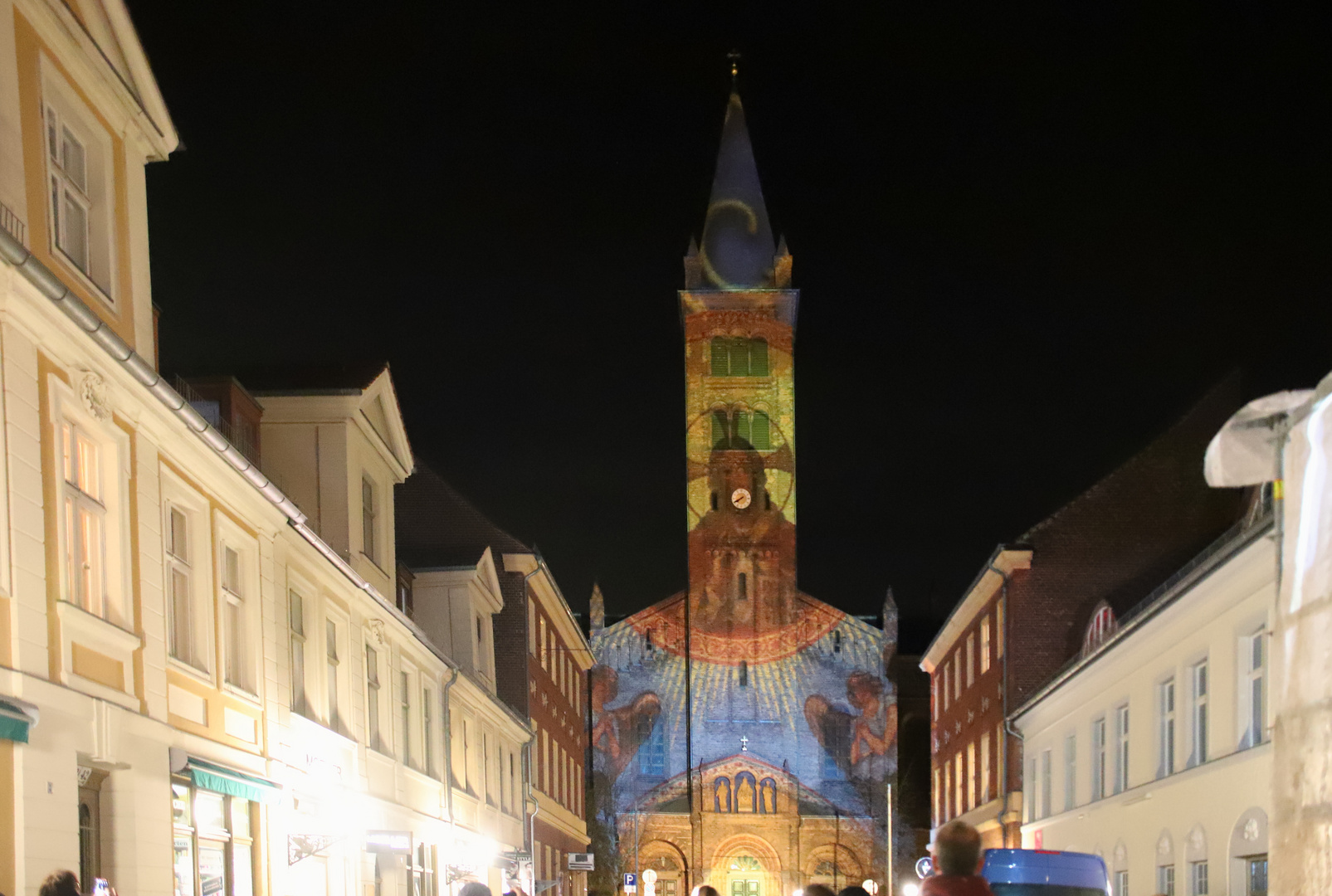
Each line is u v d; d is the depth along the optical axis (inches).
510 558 1539.1
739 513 3016.7
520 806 1451.8
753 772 2888.8
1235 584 673.0
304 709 677.9
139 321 496.7
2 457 348.5
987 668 1549.0
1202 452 1469.0
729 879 2849.4
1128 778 909.8
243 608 580.4
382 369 872.3
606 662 2987.2
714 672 2965.1
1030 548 1445.6
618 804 2906.0
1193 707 770.2
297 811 638.5
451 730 1081.4
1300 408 117.7
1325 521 109.2
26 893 338.0
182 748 467.8
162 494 478.3
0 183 382.3
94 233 469.7
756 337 3038.9
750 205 3085.6
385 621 854.5
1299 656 109.6
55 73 428.8
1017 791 1368.1
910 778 3038.9
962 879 203.0
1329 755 102.3
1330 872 100.4
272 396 802.8
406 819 872.9
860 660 2972.4
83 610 389.4
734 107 3166.8
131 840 418.0
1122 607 1331.2
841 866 2849.4
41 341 377.4
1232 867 666.2
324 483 804.0
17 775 339.3
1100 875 567.5
